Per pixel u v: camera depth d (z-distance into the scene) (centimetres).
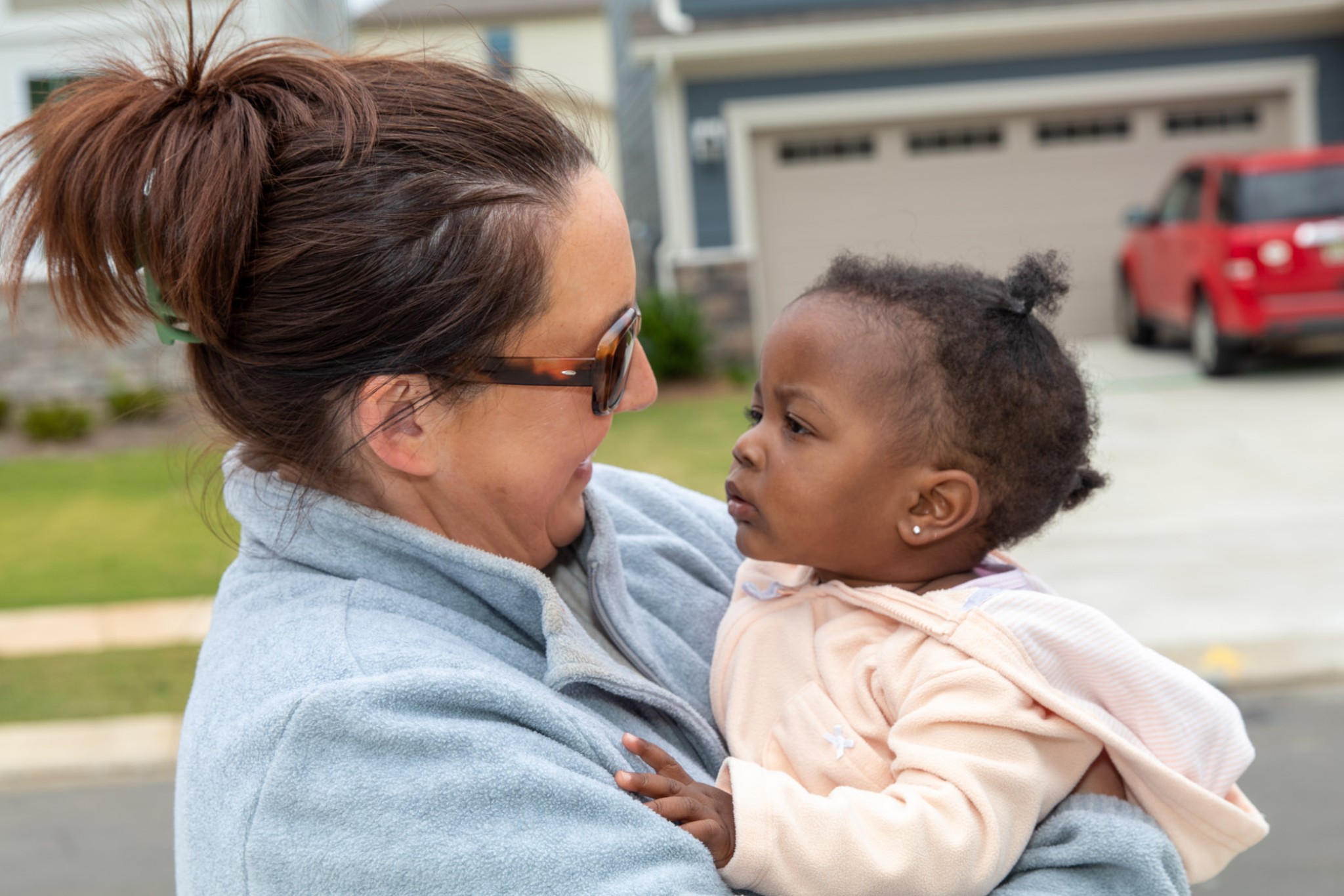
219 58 125
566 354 125
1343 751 455
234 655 120
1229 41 1223
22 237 121
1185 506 733
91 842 441
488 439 128
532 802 109
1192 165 1073
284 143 115
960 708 132
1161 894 126
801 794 125
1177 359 1137
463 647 122
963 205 1249
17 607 692
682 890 110
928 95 1218
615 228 128
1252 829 137
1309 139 1235
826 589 153
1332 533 664
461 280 117
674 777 126
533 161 124
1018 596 141
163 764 498
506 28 2761
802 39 1160
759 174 1240
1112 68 1224
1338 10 1187
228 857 107
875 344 146
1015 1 1181
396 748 107
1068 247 1261
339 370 118
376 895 104
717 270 1220
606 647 144
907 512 148
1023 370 146
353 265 115
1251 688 512
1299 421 901
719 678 152
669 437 965
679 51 1161
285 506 128
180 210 113
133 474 1006
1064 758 136
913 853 123
